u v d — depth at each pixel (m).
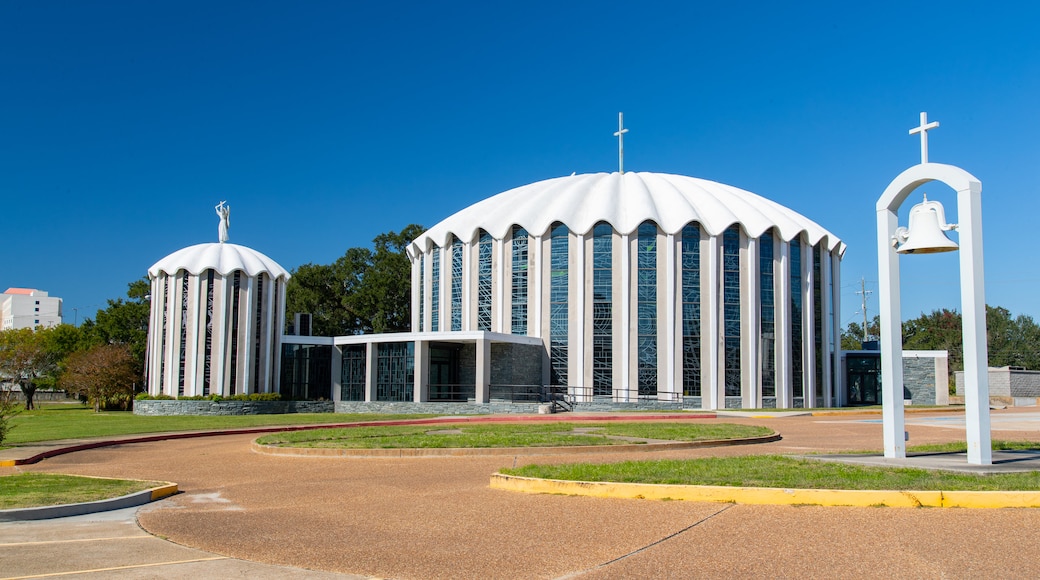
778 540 9.45
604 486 12.74
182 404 49.06
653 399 49.31
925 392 60.16
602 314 50.72
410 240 83.44
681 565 8.63
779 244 52.91
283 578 8.63
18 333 75.25
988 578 7.82
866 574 8.07
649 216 50.41
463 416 39.16
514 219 52.97
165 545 10.36
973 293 14.51
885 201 15.92
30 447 24.56
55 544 10.45
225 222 54.28
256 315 52.09
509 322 52.56
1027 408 51.91
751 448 21.36
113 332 74.56
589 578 8.33
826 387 55.53
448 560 9.26
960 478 12.46
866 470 13.69
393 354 49.97
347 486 15.55
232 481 17.00
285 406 50.81
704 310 50.47
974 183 14.54
